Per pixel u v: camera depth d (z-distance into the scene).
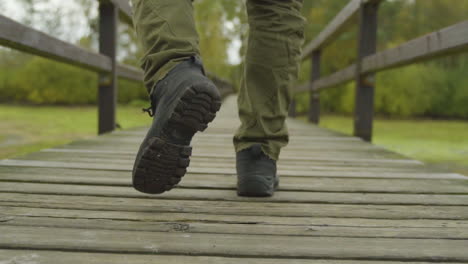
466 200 1.08
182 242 0.74
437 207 1.02
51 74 10.73
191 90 0.76
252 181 1.04
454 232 0.83
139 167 0.80
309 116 4.95
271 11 0.99
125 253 0.70
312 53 4.91
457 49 1.54
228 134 2.64
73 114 8.51
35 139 4.58
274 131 1.06
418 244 0.76
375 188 1.19
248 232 0.81
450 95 11.47
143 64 0.87
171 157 0.79
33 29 1.61
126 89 8.81
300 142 2.36
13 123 6.45
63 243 0.72
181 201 1.01
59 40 1.86
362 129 2.81
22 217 0.85
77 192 1.06
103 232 0.78
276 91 1.03
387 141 5.69
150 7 0.85
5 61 10.81
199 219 0.87
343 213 0.95
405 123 10.17
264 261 0.68
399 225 0.87
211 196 1.06
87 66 2.30
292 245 0.75
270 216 0.91
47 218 0.85
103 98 2.72
